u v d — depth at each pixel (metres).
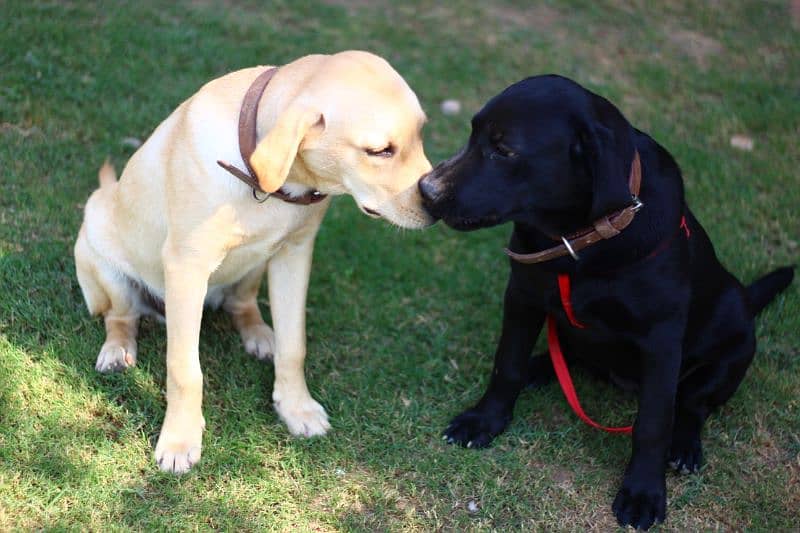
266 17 3.20
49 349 2.06
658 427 1.92
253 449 1.97
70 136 2.59
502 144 1.80
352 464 1.98
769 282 2.29
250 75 1.85
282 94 1.79
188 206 1.83
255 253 1.92
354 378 2.14
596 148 1.75
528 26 3.42
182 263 1.87
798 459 2.05
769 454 2.06
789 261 2.51
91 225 2.06
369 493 1.93
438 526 1.90
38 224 2.32
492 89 3.04
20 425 1.92
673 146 2.82
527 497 1.95
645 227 1.84
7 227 2.30
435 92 2.98
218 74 2.88
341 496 1.92
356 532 1.86
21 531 1.78
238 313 2.19
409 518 1.90
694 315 1.99
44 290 2.18
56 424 1.94
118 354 2.06
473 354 2.25
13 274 2.19
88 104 2.69
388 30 3.23
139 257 2.03
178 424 1.93
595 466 2.02
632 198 1.76
